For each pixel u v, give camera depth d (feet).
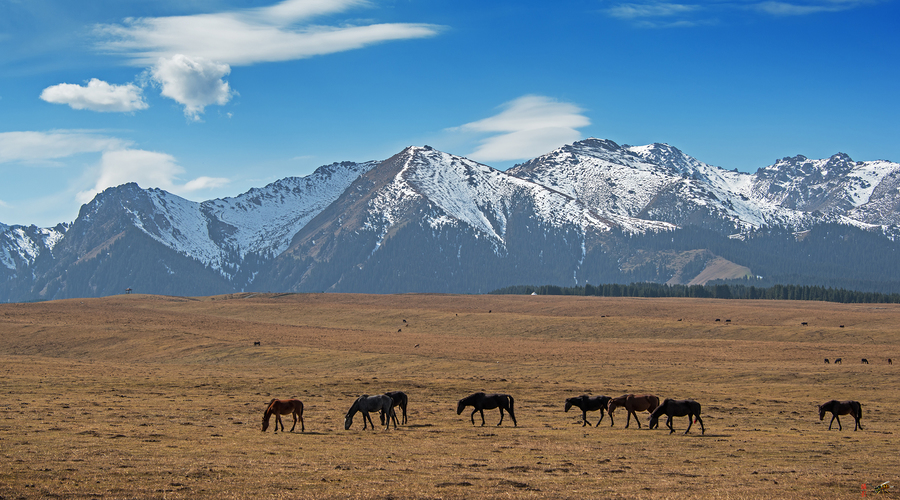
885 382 217.97
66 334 378.73
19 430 106.11
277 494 67.46
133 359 321.32
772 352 336.29
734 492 71.51
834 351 337.31
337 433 114.32
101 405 144.66
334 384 198.08
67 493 66.39
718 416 149.59
